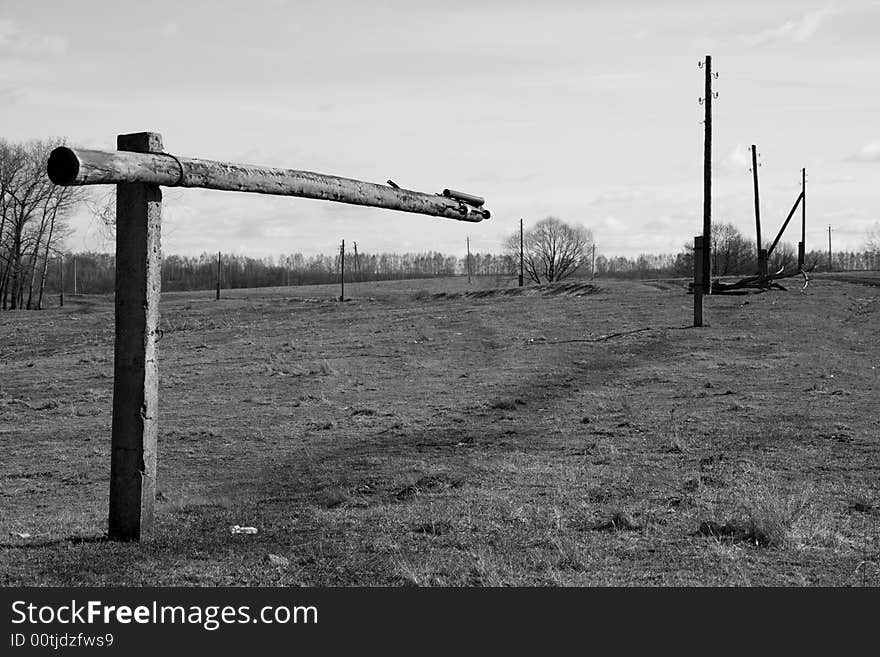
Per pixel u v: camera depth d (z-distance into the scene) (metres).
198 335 45.06
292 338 39.97
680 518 9.36
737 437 15.42
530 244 123.88
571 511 9.87
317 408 22.98
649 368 26.14
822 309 39.41
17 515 12.85
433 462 14.52
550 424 18.11
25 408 26.31
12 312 80.50
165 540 9.02
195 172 8.73
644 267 162.00
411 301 65.69
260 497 12.42
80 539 9.24
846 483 11.45
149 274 8.97
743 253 102.62
